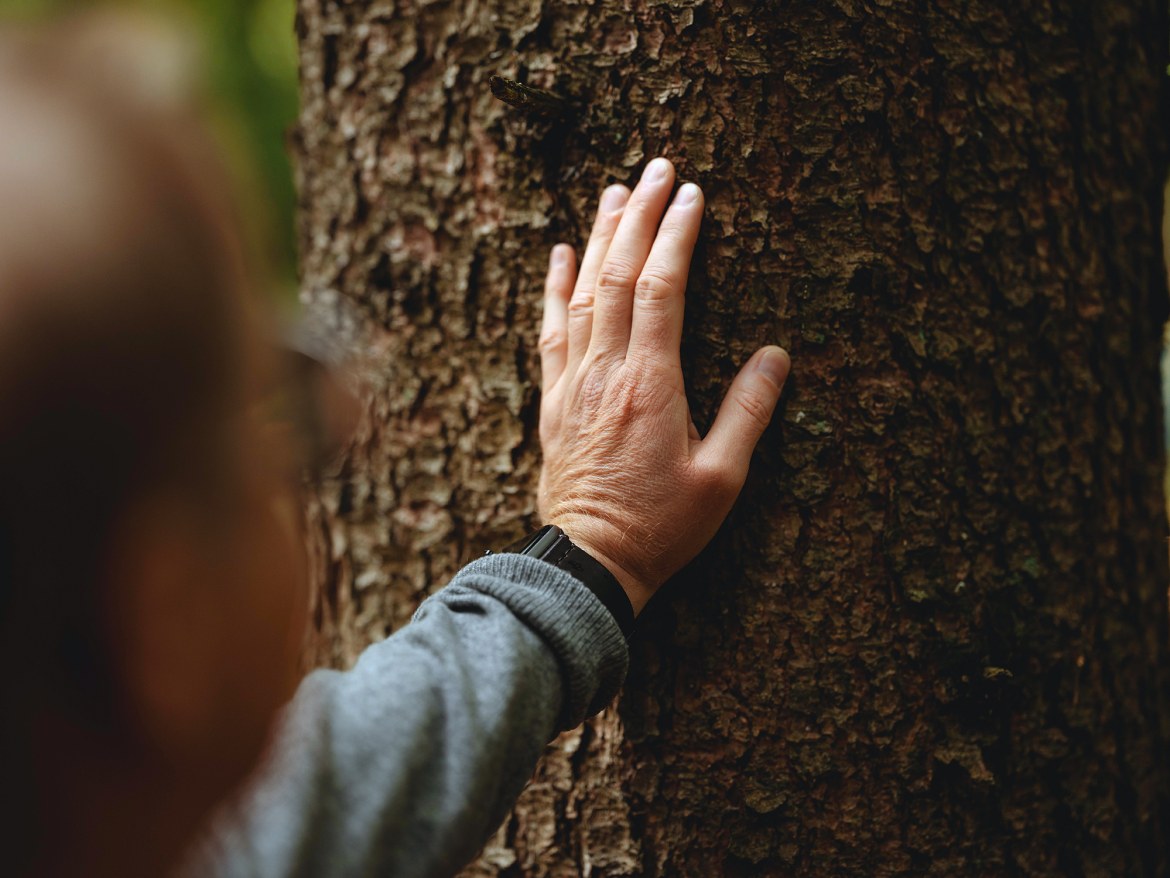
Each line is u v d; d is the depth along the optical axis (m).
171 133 0.48
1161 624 1.41
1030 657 1.19
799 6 1.12
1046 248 1.22
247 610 0.52
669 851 1.15
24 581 0.43
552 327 1.17
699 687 1.14
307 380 0.59
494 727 0.79
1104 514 1.28
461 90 1.25
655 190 1.10
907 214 1.14
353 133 1.36
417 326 1.30
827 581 1.13
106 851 0.48
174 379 0.45
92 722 0.46
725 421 1.08
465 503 1.28
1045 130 1.22
